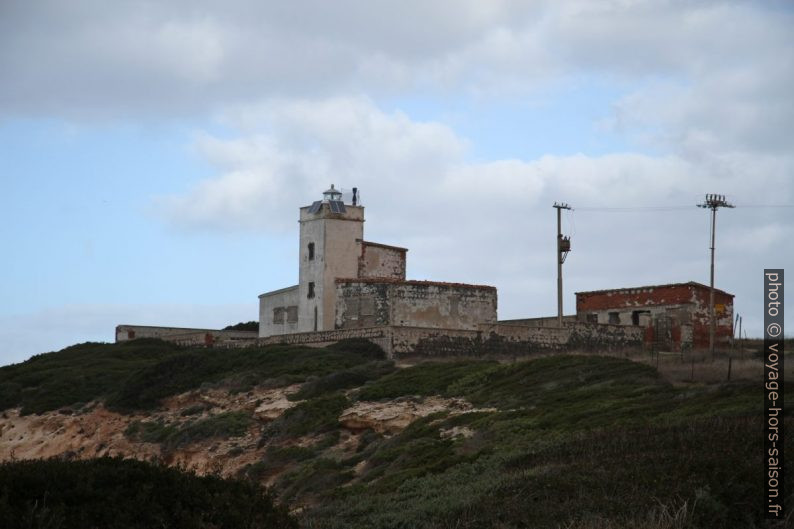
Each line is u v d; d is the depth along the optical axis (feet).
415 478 155.63
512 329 282.56
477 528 117.50
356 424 210.18
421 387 224.53
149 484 99.55
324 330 292.20
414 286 283.79
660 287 326.03
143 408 257.14
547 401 196.44
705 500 113.09
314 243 303.27
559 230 308.81
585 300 343.46
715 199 311.88
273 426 222.07
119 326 365.20
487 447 165.89
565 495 123.24
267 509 104.27
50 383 283.38
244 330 382.42
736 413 153.58
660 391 188.75
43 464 99.81
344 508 143.54
